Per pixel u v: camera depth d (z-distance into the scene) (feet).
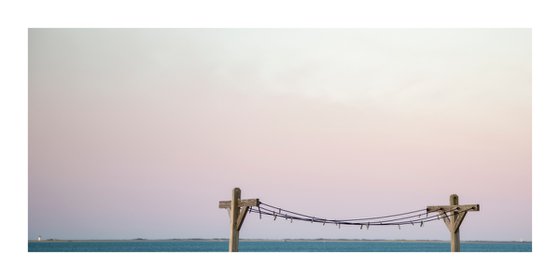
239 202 57.16
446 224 68.54
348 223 65.87
